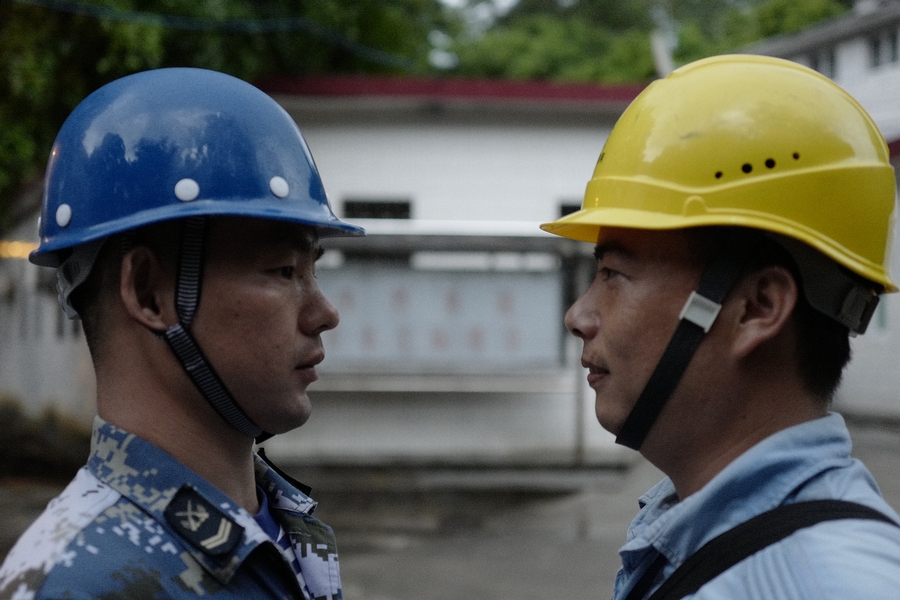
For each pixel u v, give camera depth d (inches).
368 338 317.1
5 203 361.1
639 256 51.3
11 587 45.3
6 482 328.5
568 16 1088.2
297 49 433.4
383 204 380.5
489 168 379.9
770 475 47.1
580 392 318.7
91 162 53.6
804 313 49.2
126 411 53.8
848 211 49.0
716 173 49.1
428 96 368.8
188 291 52.9
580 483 316.2
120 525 48.5
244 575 51.2
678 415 50.6
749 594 42.9
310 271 57.9
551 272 318.0
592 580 225.3
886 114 590.6
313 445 316.5
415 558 246.1
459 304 317.4
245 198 53.6
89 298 55.2
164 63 362.3
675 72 54.0
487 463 318.0
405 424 318.7
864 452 382.3
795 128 49.3
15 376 386.6
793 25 801.6
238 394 54.2
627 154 52.2
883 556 40.9
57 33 324.2
